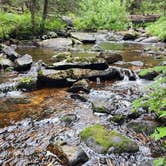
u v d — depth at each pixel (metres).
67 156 1.62
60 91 2.93
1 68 3.82
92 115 2.32
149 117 2.20
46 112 2.37
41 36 6.84
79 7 9.86
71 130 2.04
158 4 13.12
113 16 9.61
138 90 2.97
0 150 1.79
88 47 5.90
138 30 9.41
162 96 1.55
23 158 1.70
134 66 3.96
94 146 1.76
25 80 3.01
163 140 1.89
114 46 6.16
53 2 8.72
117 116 2.19
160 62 4.26
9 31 6.35
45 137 1.95
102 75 3.29
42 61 4.19
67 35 7.21
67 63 3.43
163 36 7.02
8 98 2.71
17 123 2.16
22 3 9.79
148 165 1.56
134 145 1.77
